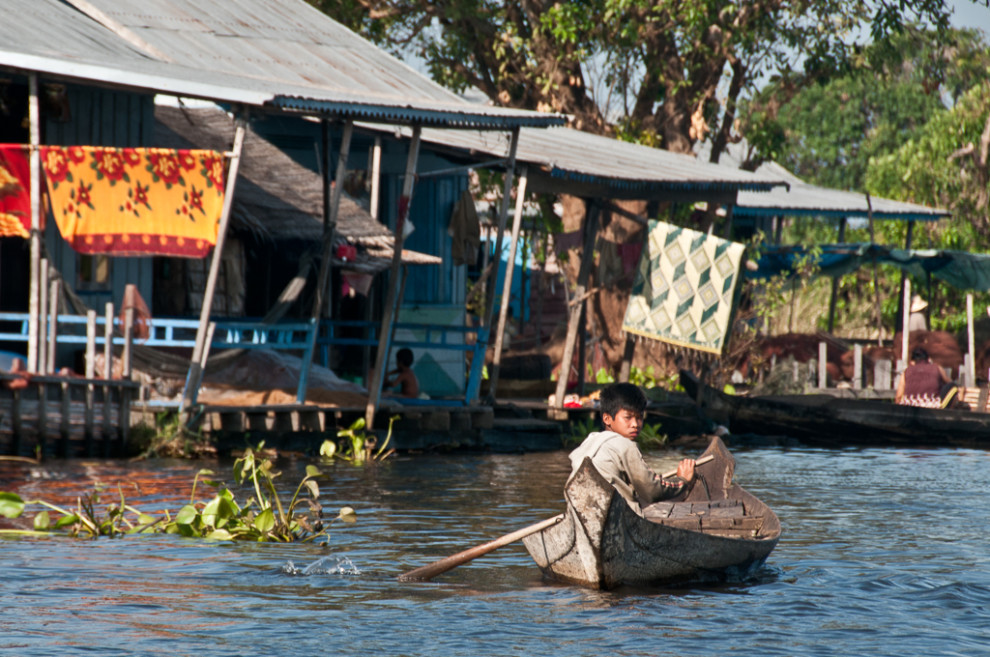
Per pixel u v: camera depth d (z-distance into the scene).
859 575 22.38
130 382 37.78
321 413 41.56
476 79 78.94
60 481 32.16
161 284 48.19
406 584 20.98
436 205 56.78
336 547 24.55
